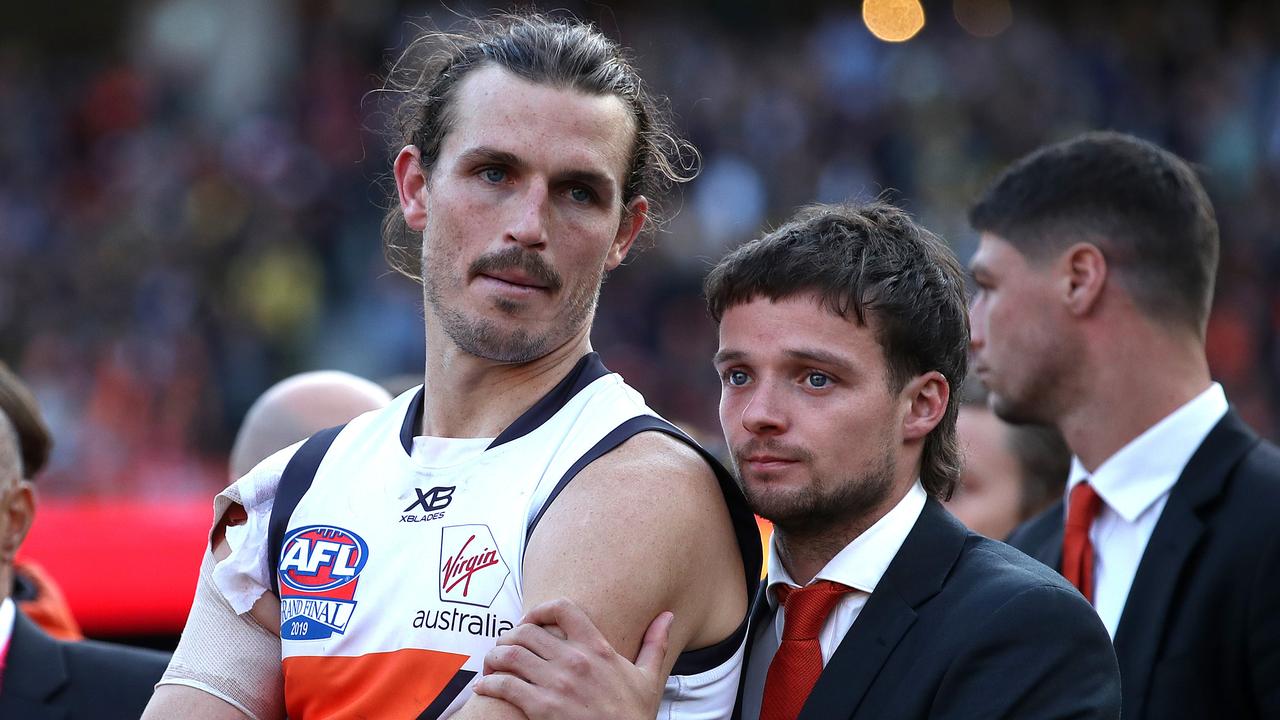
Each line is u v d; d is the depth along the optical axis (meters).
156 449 36.88
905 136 45.59
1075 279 9.41
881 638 6.89
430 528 6.72
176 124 46.47
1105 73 48.12
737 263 7.15
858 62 48.16
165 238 42.44
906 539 7.16
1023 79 47.34
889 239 7.21
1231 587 8.45
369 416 7.46
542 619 6.07
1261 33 47.94
